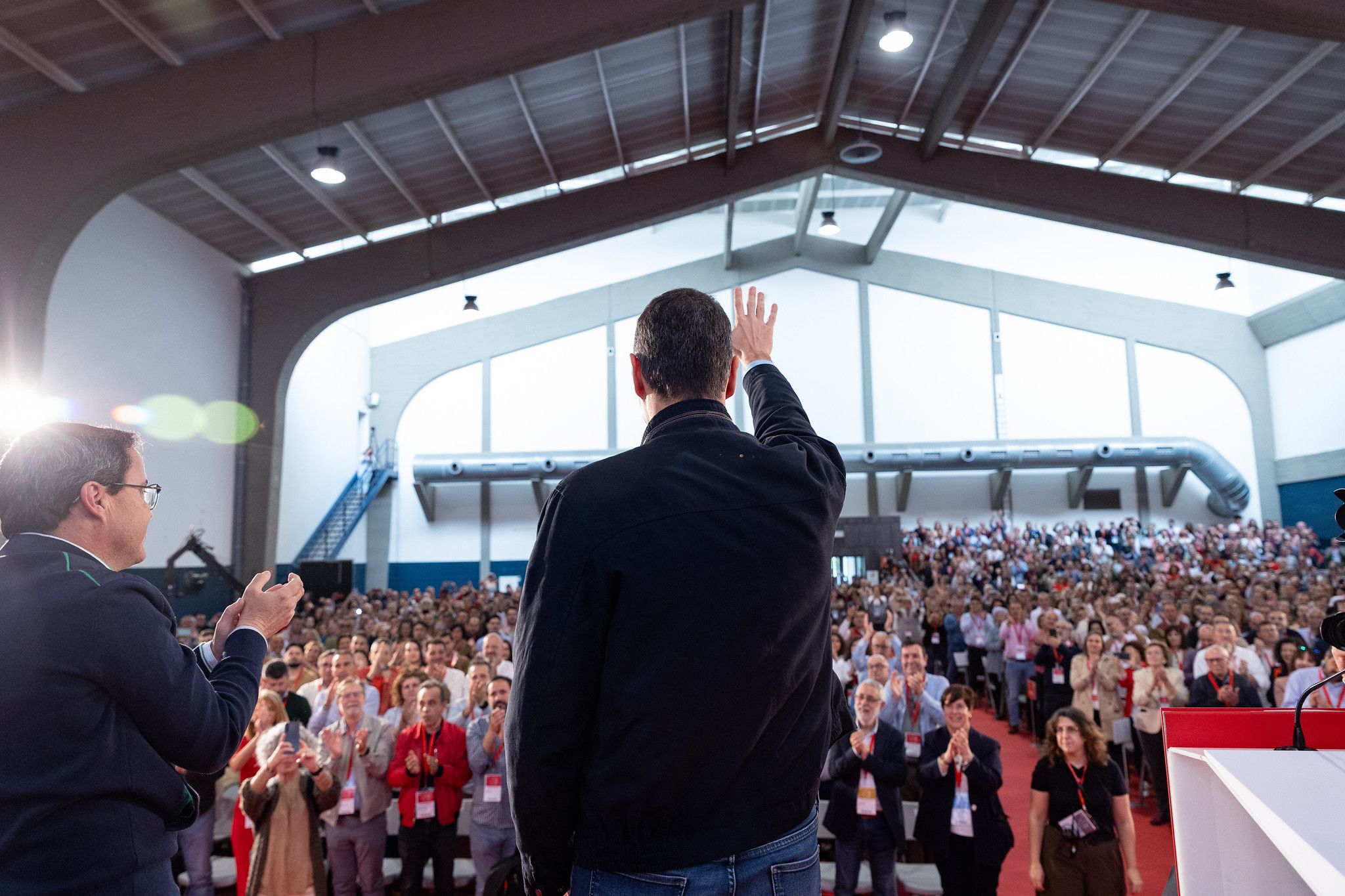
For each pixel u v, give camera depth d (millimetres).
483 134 12961
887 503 24547
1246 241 14656
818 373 24984
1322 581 13203
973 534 23281
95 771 1279
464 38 9203
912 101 14641
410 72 9211
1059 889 4266
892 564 21641
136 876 1314
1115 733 7723
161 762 1365
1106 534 22922
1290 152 13469
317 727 6227
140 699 1315
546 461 23312
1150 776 8016
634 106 13438
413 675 6707
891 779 4801
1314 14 8586
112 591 1360
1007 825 4621
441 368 24859
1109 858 4227
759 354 1669
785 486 1257
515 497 24406
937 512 24484
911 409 24766
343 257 15367
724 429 1317
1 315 8906
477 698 5695
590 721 1153
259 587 1649
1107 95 13211
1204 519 24016
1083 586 14047
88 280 11719
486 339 25078
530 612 1182
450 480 23594
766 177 15719
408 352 24906
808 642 1229
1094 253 24984
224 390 14812
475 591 18141
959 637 12750
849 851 4926
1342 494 1325
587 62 11844
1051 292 24906
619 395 24938
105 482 1518
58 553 1421
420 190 14109
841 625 10852
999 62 13062
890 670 6371
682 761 1110
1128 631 9430
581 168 14914
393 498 24453
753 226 25844
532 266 25500
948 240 25391
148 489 1601
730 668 1133
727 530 1184
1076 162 15547
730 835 1124
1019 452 23188
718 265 25500
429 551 24266
